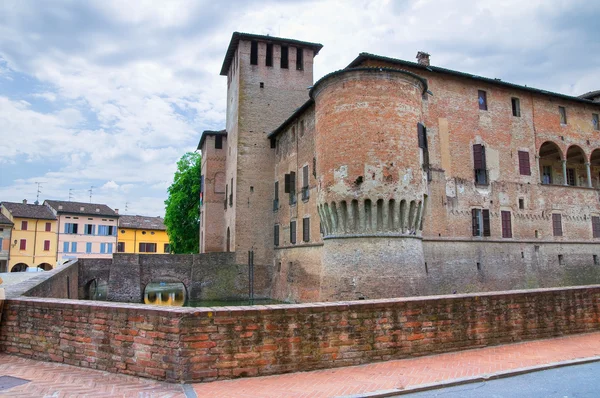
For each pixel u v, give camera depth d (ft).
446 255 105.91
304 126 122.21
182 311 30.25
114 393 27.73
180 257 145.69
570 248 126.72
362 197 82.53
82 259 143.64
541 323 44.68
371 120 84.48
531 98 127.85
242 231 145.07
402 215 83.87
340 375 32.01
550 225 124.26
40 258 242.78
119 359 31.96
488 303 41.73
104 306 33.27
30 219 241.35
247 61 152.46
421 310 37.96
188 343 30.01
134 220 307.37
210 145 176.76
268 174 149.79
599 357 37.81
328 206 86.33
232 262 144.15
